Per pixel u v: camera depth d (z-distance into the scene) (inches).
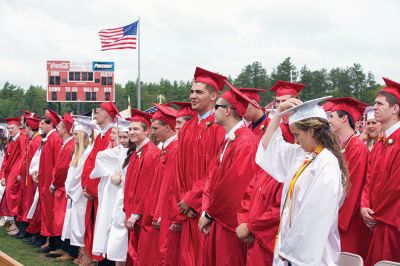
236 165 186.9
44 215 352.2
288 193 144.9
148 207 245.9
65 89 1298.0
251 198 176.1
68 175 323.0
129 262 269.4
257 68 1540.4
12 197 426.3
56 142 358.6
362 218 211.0
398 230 190.9
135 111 264.8
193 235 209.9
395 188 192.7
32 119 421.7
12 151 443.5
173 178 224.2
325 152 139.8
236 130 193.9
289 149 159.8
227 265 188.1
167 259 226.5
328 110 230.7
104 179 289.3
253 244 172.4
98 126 331.6
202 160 212.8
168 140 248.7
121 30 881.5
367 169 207.3
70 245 335.0
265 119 220.7
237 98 194.5
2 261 142.2
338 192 135.9
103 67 1301.7
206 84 218.2
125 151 279.6
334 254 139.9
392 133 200.4
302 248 134.8
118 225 268.8
